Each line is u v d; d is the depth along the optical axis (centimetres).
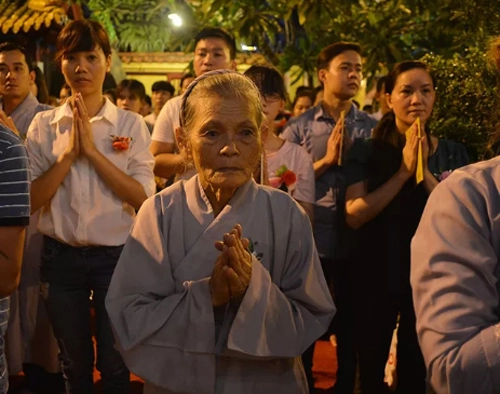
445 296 141
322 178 390
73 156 307
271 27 669
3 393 214
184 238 187
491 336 134
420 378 311
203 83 180
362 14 668
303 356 369
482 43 463
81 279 315
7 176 204
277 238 188
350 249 345
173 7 737
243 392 179
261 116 183
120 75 1011
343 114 384
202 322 173
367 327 323
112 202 314
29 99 389
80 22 323
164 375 176
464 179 147
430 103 326
